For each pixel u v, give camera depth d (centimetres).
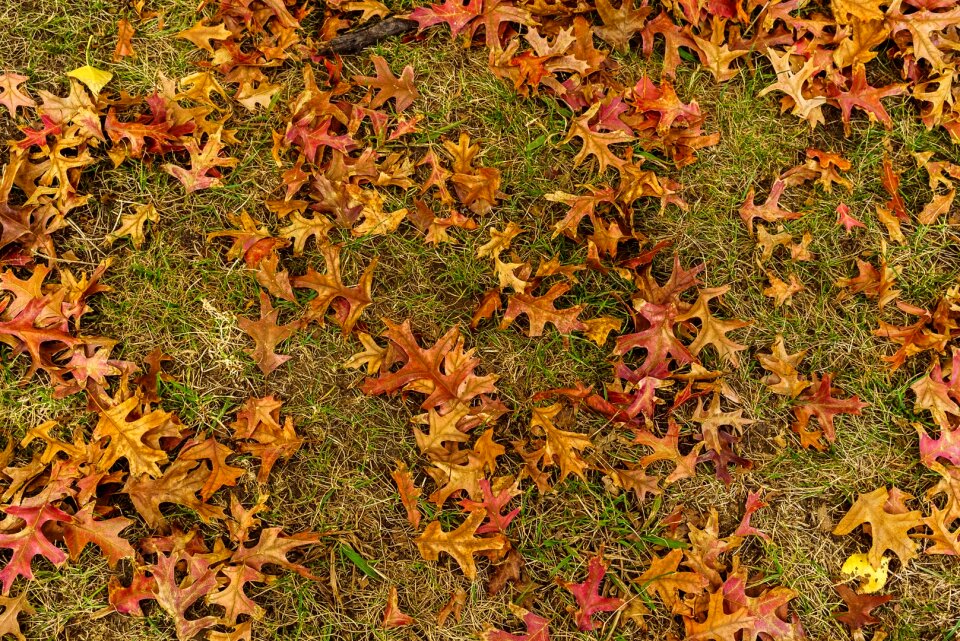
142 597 171
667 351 185
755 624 178
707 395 193
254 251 184
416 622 182
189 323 186
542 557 185
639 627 183
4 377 178
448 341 179
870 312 200
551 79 192
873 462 194
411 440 187
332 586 180
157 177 188
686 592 178
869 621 186
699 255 198
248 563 174
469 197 190
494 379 181
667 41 197
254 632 178
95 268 185
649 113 193
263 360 183
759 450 193
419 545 179
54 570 175
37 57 189
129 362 180
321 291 182
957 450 189
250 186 190
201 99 187
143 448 171
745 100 203
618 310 193
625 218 193
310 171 190
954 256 203
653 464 190
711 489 191
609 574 185
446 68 199
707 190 199
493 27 193
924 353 199
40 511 167
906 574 191
